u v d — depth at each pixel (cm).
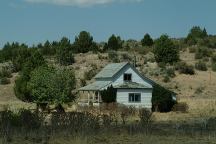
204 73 11731
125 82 7619
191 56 13700
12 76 11888
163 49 12650
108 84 7556
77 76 11612
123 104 6881
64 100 6166
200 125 4291
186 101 7800
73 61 13188
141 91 7531
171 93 7112
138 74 7656
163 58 12606
